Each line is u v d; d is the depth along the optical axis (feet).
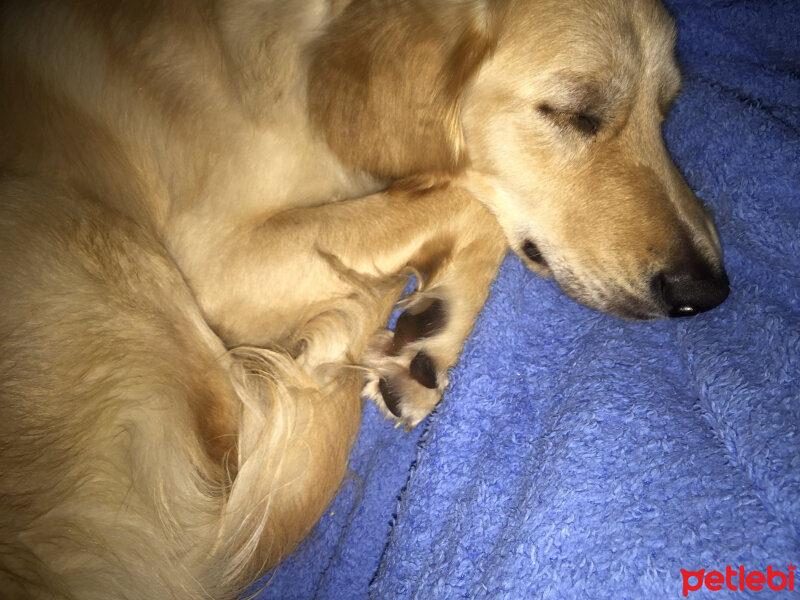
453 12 1.19
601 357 1.17
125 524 1.05
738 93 1.44
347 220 1.24
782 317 1.09
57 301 1.04
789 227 1.19
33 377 1.00
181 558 1.10
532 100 1.19
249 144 1.21
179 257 1.22
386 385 1.27
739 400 1.01
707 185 1.33
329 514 1.37
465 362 1.27
